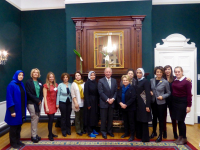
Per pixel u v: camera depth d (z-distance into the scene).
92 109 3.08
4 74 3.65
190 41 4.11
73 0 3.89
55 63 4.34
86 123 3.08
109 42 3.80
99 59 3.84
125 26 3.78
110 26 3.80
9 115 2.62
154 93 2.89
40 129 3.60
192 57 4.04
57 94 3.11
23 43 4.39
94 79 3.17
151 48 3.78
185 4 4.09
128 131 3.12
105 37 3.82
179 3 4.07
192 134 3.29
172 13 4.11
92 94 3.10
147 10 3.76
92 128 3.32
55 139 3.01
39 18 4.34
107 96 3.00
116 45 3.80
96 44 3.83
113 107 3.07
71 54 3.91
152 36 4.17
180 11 4.10
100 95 3.00
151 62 3.78
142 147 2.67
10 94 2.60
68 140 2.96
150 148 2.63
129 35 3.77
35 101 2.82
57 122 3.72
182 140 2.78
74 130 3.51
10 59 3.88
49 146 2.73
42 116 4.18
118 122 3.35
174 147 2.67
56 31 4.32
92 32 3.84
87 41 3.86
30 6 4.34
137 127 2.98
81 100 3.18
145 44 3.79
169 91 2.84
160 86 2.83
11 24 3.94
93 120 3.07
